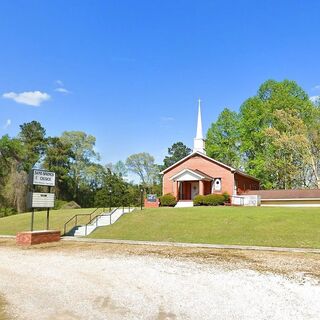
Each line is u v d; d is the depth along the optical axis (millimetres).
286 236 21656
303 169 52969
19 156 62688
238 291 10812
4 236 26969
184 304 9641
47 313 9070
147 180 92250
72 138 74125
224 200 39750
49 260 16766
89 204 74125
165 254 17922
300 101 54000
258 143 56844
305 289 10922
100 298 10344
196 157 44625
